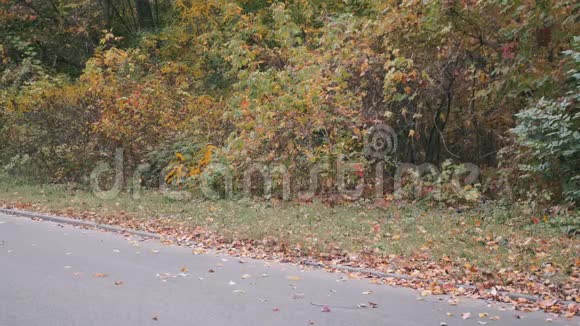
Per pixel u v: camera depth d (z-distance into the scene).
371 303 6.45
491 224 10.03
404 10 12.62
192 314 6.00
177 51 21.28
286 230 9.87
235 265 8.05
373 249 8.65
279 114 12.86
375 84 13.20
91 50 24.53
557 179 10.40
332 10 18.67
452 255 8.21
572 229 9.34
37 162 15.88
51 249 8.72
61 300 6.34
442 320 5.94
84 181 14.88
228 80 20.06
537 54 11.80
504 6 11.88
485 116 13.09
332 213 11.27
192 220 10.89
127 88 15.70
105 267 7.77
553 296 6.57
